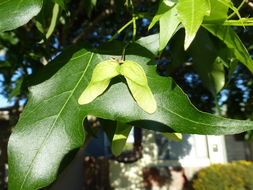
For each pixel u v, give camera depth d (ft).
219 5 0.33
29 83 0.37
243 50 0.38
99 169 3.65
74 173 3.59
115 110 0.33
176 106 0.31
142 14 0.44
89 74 0.37
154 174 3.59
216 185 2.96
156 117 0.31
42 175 0.31
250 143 3.60
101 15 1.00
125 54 0.38
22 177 0.31
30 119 0.34
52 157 0.32
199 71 0.55
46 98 0.36
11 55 0.85
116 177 3.60
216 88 0.55
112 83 0.34
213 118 0.30
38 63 0.77
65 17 0.63
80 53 0.39
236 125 0.29
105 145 3.88
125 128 0.40
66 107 0.34
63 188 3.40
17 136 0.33
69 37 1.33
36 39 0.76
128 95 0.33
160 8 0.32
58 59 0.39
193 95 1.46
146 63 0.36
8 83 1.01
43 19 0.45
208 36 0.53
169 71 0.56
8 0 0.33
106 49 0.39
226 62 0.52
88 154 3.91
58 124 0.33
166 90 0.32
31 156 0.32
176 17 0.31
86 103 0.33
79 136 0.33
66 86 0.36
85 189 3.61
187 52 0.55
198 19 0.29
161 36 0.31
